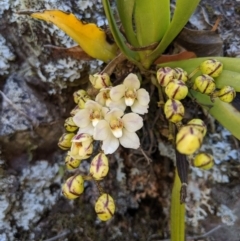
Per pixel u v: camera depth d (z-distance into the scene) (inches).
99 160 4.4
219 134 6.5
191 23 6.4
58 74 6.3
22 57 6.4
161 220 6.9
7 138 6.1
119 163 6.8
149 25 5.4
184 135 3.8
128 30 5.6
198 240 6.4
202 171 6.5
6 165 6.2
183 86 4.4
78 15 6.3
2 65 6.2
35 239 6.2
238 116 5.2
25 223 6.2
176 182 5.3
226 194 6.5
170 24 5.0
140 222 6.9
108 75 5.2
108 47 5.7
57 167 6.6
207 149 6.5
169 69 4.7
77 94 5.3
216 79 5.0
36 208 6.3
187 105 6.4
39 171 6.5
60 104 6.5
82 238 6.5
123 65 5.8
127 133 4.7
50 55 6.2
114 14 6.3
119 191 6.8
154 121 6.2
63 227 6.4
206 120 6.5
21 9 6.1
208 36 5.9
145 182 6.9
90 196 6.7
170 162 6.8
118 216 6.8
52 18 5.2
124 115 4.6
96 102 4.7
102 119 4.7
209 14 6.6
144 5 5.2
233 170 6.4
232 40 6.4
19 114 6.2
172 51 6.1
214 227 6.4
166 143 6.7
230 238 6.3
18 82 6.3
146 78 5.9
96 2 6.4
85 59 6.1
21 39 6.3
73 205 6.6
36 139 6.4
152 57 5.6
